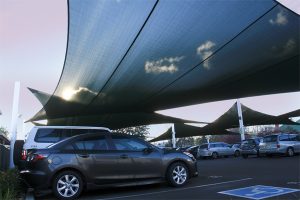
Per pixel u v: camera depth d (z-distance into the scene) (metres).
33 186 10.01
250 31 18.34
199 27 17.39
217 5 15.48
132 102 32.09
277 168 16.08
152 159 11.05
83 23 15.84
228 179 12.70
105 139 10.79
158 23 16.52
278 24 17.83
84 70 21.88
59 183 9.98
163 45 18.94
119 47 18.66
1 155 15.84
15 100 17.94
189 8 15.53
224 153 37.78
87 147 10.49
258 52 21.05
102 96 28.70
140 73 23.16
